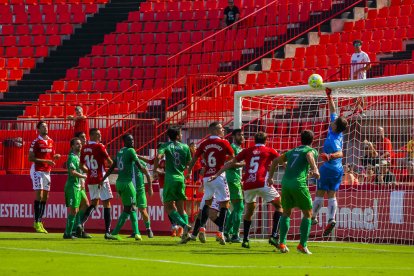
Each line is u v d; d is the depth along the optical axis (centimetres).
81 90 7850
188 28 8306
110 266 2642
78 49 8406
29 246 3525
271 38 7525
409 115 4669
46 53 8425
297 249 3297
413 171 4409
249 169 3497
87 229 4934
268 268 2647
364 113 4822
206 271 2517
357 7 7356
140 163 3969
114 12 8881
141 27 8462
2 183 5256
